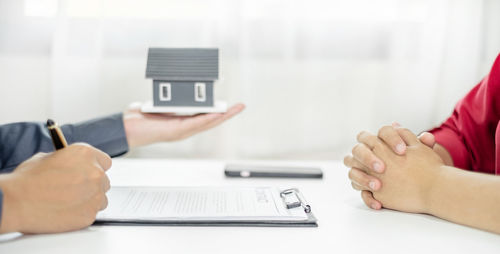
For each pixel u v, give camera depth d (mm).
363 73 1792
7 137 834
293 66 1759
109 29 1723
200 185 892
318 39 1759
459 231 637
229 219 636
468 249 570
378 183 731
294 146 1807
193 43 1752
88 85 1701
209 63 990
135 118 991
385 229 642
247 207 684
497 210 619
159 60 994
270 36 1741
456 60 1793
